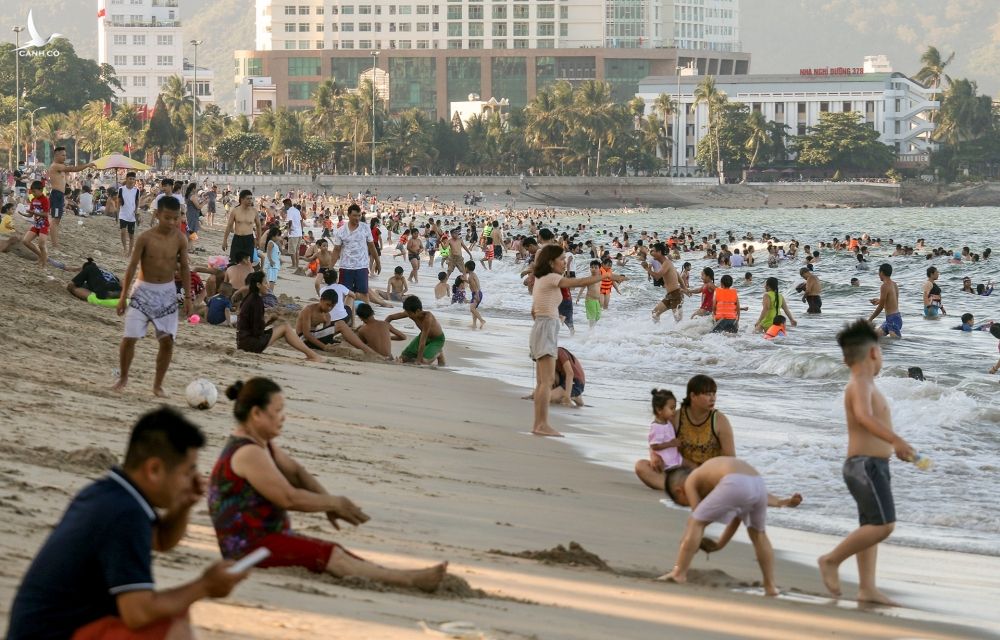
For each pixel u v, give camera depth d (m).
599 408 31.30
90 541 7.12
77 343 29.83
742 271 100.94
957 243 151.50
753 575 15.85
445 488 19.17
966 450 26.28
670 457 20.80
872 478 14.75
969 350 48.97
